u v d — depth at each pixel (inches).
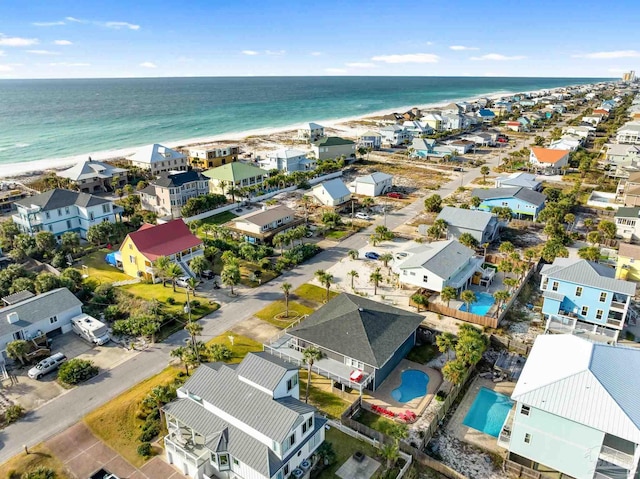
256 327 2132.1
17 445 1472.7
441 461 1417.3
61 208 3147.1
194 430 1344.7
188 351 1827.0
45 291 2267.5
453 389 1656.0
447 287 2217.0
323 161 5255.9
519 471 1364.4
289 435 1242.6
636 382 1315.2
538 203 3481.8
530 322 2177.7
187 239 2748.5
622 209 3181.6
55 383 1775.3
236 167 4291.3
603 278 1998.0
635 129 6269.7
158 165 4911.4
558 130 7244.1
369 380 1712.6
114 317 2231.8
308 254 2918.3
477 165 5452.8
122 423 1562.5
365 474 1358.3
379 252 2982.3
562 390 1278.3
